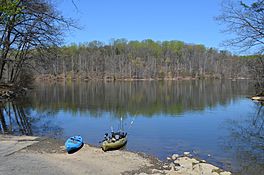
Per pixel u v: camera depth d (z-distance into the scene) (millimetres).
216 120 25656
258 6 20797
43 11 21391
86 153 14234
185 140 18250
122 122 24656
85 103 38219
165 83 89312
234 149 16156
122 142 16344
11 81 44188
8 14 19609
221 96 47656
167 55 121188
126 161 13273
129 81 100938
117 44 124688
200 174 11938
